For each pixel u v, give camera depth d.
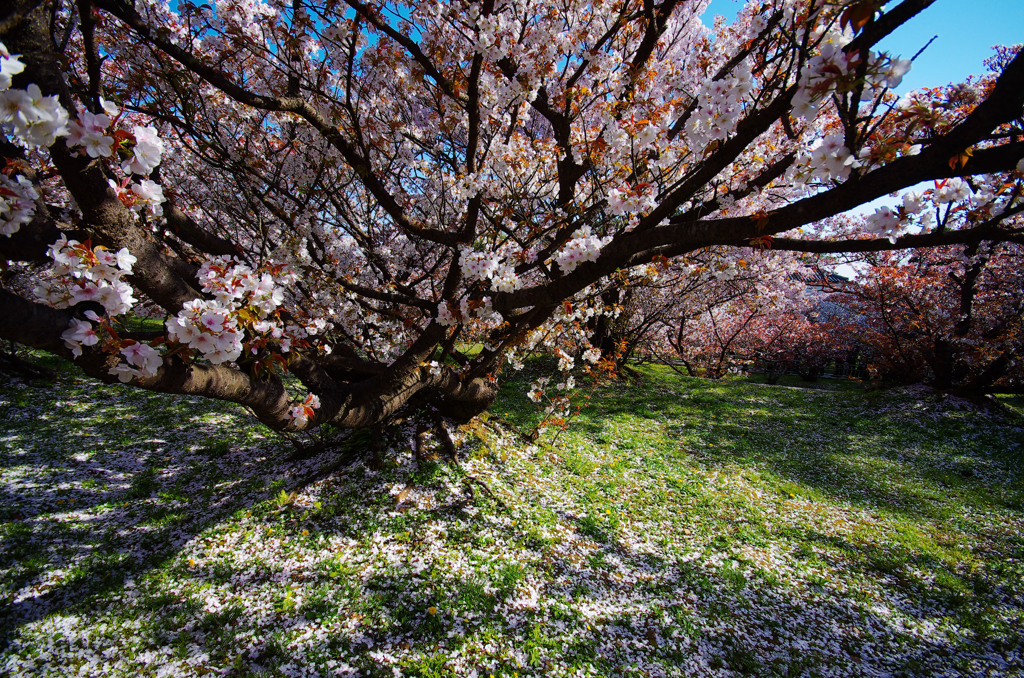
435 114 8.60
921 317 17.31
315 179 7.11
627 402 15.73
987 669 5.20
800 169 3.00
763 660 5.17
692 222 3.81
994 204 2.81
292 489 7.65
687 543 7.36
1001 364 16.30
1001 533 8.48
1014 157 2.30
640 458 10.73
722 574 6.61
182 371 3.39
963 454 12.69
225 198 7.70
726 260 7.68
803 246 3.62
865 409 16.53
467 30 5.67
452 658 4.76
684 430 13.39
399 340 8.92
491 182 6.90
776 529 8.06
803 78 2.35
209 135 6.31
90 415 10.68
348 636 4.93
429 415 9.67
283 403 4.59
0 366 11.46
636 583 6.32
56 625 4.91
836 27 2.56
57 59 2.87
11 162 2.57
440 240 6.14
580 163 6.89
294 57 5.73
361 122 7.06
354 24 4.96
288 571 5.89
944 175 2.52
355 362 6.37
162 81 5.48
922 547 7.79
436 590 5.65
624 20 6.18
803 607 6.11
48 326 2.63
